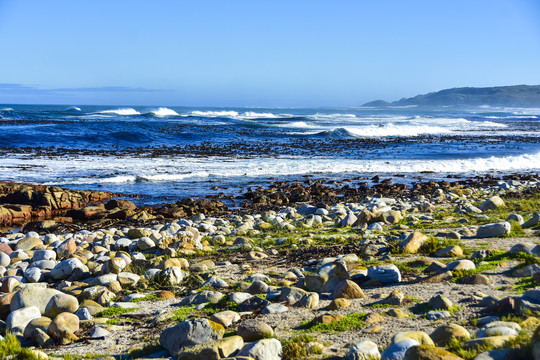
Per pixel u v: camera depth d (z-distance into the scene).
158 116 90.81
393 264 9.04
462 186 24.48
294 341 5.56
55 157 33.72
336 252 10.86
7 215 18.56
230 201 21.58
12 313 7.13
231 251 12.21
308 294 7.38
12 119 69.44
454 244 10.54
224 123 74.25
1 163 30.34
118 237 14.18
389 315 6.38
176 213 18.67
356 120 98.94
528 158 36.16
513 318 5.51
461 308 6.35
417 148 44.88
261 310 7.16
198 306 7.63
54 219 18.27
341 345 5.47
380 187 24.14
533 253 8.81
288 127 72.44
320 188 23.70
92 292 8.50
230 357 5.13
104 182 25.50
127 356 5.77
